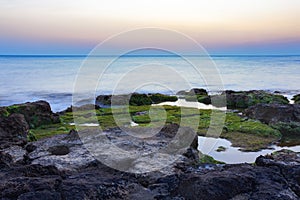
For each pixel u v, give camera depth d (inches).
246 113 802.8
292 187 268.7
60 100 1230.9
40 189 252.5
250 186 257.1
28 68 3073.3
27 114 703.7
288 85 1895.9
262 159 321.4
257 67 3550.7
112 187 267.0
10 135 510.9
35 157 366.3
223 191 248.1
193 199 251.6
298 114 706.8
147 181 291.0
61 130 644.1
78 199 243.0
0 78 1993.1
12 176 288.4
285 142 580.7
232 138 593.6
